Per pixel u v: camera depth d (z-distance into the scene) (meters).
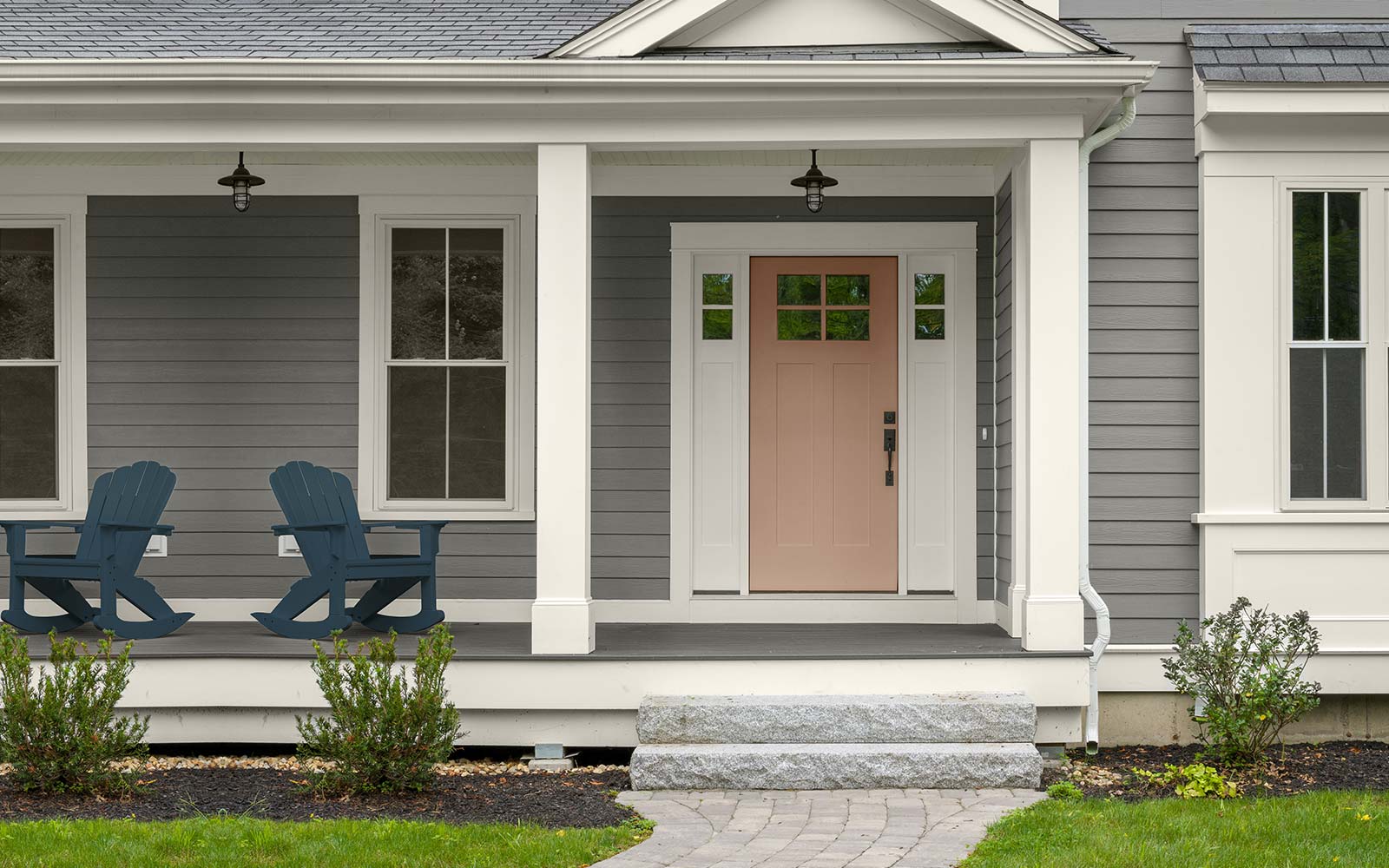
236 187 7.45
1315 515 6.94
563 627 6.50
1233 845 4.80
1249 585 6.97
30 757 5.56
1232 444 7.00
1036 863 4.59
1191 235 7.12
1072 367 6.53
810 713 6.18
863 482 8.13
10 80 6.35
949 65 6.28
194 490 8.08
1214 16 7.26
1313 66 6.94
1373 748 6.83
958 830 5.20
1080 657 6.46
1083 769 6.44
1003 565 7.62
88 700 5.73
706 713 6.19
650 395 8.08
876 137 6.55
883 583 8.08
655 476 8.07
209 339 8.08
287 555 8.02
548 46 6.89
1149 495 7.08
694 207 8.08
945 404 8.07
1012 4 6.54
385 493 8.05
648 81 6.35
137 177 8.07
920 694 6.44
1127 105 6.77
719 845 4.97
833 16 6.95
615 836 5.04
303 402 8.08
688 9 6.57
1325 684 6.92
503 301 8.08
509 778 6.28
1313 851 4.71
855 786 5.96
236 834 4.91
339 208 8.09
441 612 7.28
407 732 5.69
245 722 6.60
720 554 8.09
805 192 8.07
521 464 8.04
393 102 6.47
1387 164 6.99
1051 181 6.55
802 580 8.09
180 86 6.44
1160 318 7.11
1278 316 6.99
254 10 7.88
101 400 8.08
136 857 4.59
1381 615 6.93
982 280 8.02
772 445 8.14
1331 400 7.01
